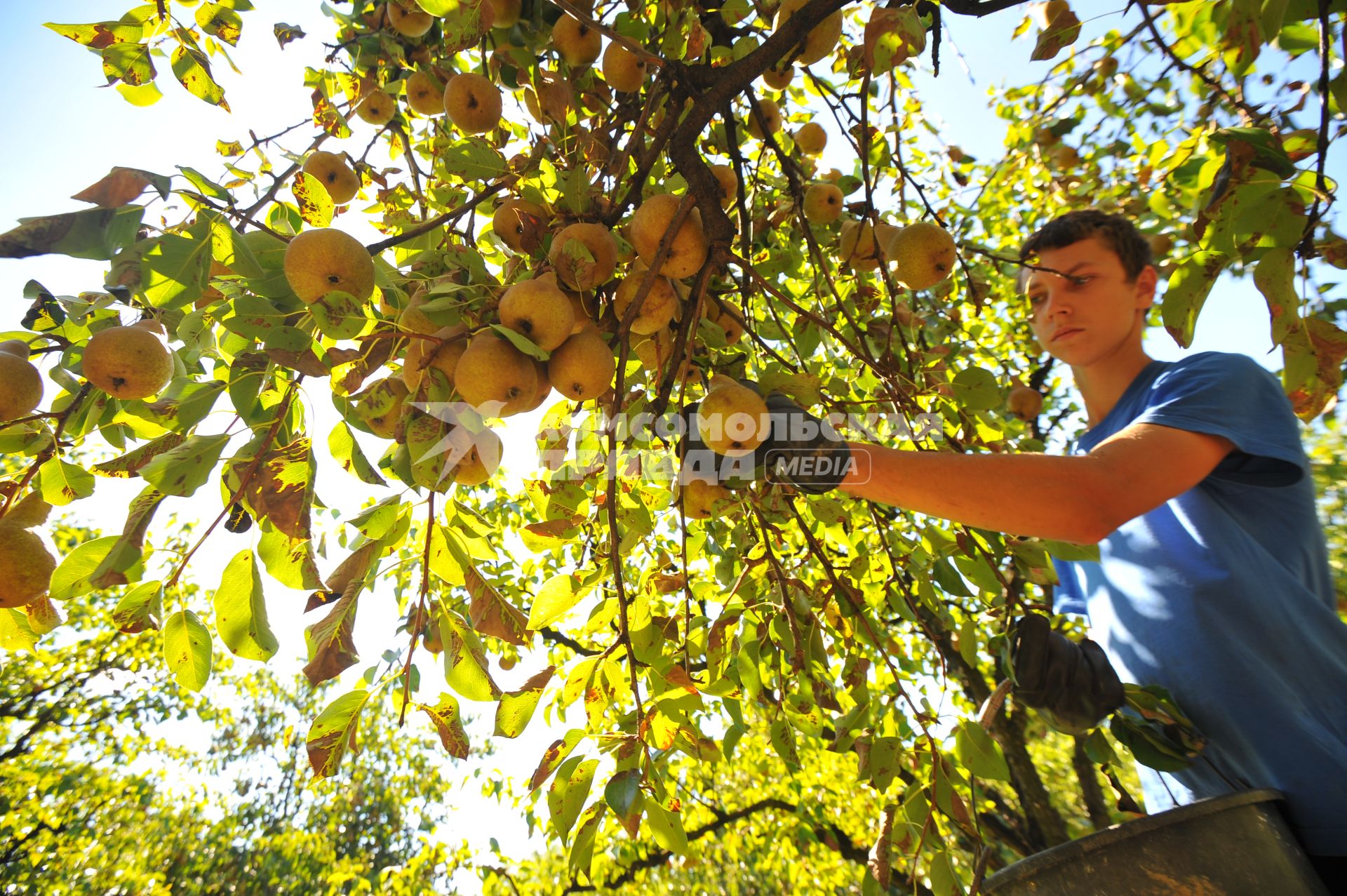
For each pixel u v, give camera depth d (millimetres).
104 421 1814
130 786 14375
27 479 1783
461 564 1694
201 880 14961
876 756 1872
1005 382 5043
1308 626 1598
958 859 2078
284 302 1542
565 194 1866
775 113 3166
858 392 2693
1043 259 2174
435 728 1614
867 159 2000
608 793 1479
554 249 1748
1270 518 1693
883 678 5352
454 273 1664
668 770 2166
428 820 17969
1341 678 1556
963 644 2133
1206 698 1628
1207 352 1725
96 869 12688
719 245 1829
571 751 1609
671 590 2047
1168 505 1765
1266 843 1319
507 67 2773
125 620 1567
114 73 2168
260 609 1619
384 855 18453
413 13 2945
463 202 2381
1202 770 1714
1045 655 1747
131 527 1472
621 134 2555
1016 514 1326
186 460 1464
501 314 1551
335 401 1578
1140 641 1805
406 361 1578
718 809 8383
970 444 2498
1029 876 1391
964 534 2127
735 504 1957
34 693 12930
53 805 13055
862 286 2658
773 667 2375
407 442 1460
